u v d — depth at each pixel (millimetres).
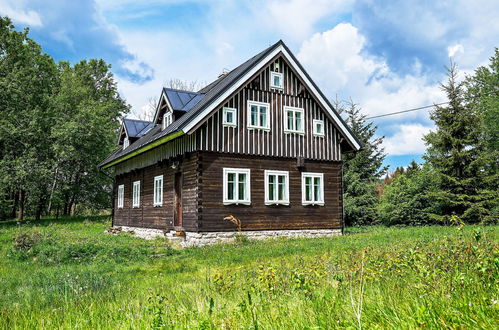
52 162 36906
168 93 21531
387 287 5457
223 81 22719
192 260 13570
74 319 5398
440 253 6871
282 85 20969
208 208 18234
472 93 39719
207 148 18453
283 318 4180
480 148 27484
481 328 3131
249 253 14266
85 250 14930
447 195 27375
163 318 4805
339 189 22281
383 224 31391
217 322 4234
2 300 7945
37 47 40156
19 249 15797
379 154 38781
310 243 16609
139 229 25031
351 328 3387
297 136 21156
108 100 47281
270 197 20125
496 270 4590
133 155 24203
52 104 38125
